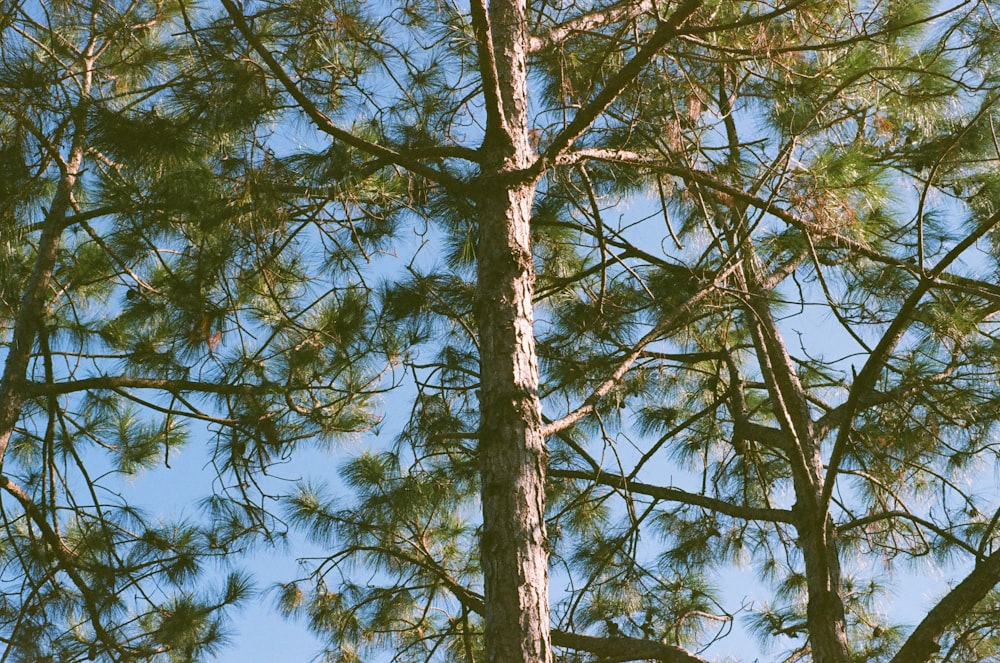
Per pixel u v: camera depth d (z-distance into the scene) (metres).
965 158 7.12
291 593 7.53
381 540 7.53
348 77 5.68
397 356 7.13
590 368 7.40
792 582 8.56
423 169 5.53
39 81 5.37
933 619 6.12
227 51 5.31
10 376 7.25
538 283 7.94
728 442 8.69
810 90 6.41
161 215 6.62
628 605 7.65
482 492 4.75
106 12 6.10
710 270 7.25
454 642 7.78
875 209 7.03
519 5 6.37
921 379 6.55
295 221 6.28
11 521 7.29
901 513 6.86
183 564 7.02
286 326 6.95
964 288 4.88
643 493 7.59
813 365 8.12
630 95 6.25
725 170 6.68
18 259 8.04
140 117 5.67
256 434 6.86
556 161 5.43
